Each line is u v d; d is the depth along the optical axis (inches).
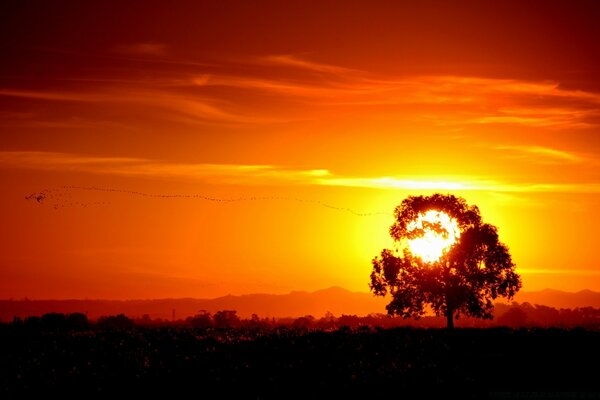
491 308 5054.1
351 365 3558.1
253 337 4249.5
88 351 3804.1
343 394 3110.2
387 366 3548.2
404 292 5054.1
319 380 3299.7
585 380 3491.6
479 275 4975.4
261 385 3218.5
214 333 4490.7
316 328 5083.7
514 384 3405.5
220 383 3240.7
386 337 4247.0
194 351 3828.7
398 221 5187.0
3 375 3307.1
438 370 3535.9
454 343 4133.9
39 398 3024.1
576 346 4052.7
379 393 3132.4
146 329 4758.9
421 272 5024.6
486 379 3481.8
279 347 3932.1
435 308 5019.7
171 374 3368.6
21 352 3772.1
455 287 4928.6
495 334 4367.6
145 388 3166.8
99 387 3169.3
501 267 5049.2
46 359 3619.6
